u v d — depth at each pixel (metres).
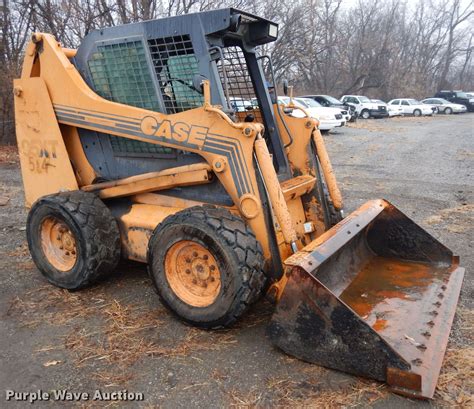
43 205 4.58
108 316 4.18
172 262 3.93
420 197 8.48
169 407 3.06
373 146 15.86
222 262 3.58
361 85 47.34
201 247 3.71
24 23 14.84
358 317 3.12
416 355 3.18
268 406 3.04
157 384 3.28
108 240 4.50
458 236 6.27
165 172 4.30
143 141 4.37
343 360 3.22
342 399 3.07
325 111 19.91
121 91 4.48
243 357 3.54
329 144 16.52
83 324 4.06
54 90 4.73
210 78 3.96
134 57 4.31
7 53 14.60
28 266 5.36
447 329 3.53
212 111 3.78
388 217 4.74
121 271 5.13
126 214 4.62
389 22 47.84
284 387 3.20
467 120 30.22
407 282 4.25
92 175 4.91
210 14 3.88
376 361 3.11
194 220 3.68
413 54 56.22
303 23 31.72
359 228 4.18
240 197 3.81
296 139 4.77
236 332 3.87
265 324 3.98
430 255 4.62
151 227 4.37
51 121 4.81
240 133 3.71
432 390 2.96
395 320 3.60
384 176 10.52
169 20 4.06
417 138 18.53
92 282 4.59
